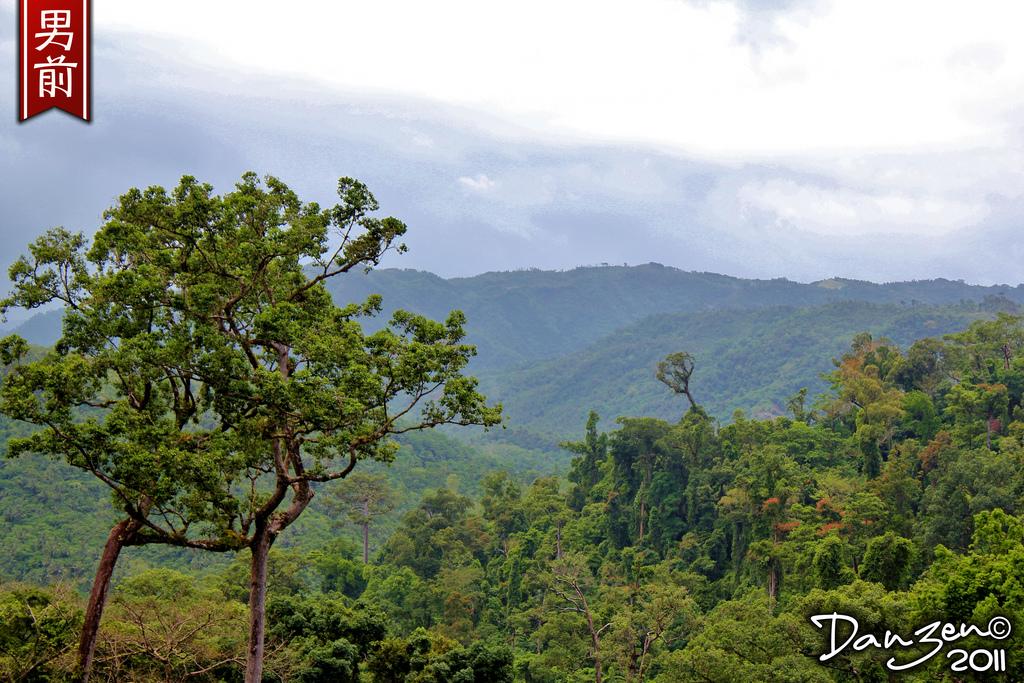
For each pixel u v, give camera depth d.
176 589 60.12
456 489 167.12
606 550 96.38
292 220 33.00
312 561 94.44
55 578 82.81
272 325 29.94
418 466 177.00
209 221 31.30
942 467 76.94
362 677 48.22
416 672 46.34
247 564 74.81
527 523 104.88
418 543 101.88
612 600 71.38
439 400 31.55
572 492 112.94
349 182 32.47
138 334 29.55
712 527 88.12
